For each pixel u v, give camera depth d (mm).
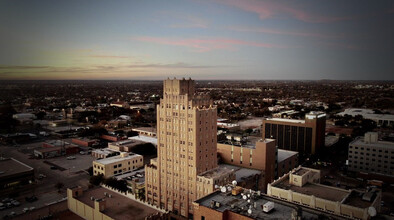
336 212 99375
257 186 149875
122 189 163750
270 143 171875
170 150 139750
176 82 136625
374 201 100562
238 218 80688
